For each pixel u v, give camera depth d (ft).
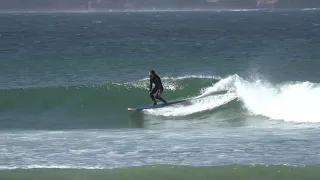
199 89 352.69
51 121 303.48
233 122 286.87
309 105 294.05
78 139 236.43
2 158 199.52
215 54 655.35
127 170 180.24
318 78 448.24
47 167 184.75
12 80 453.17
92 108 337.31
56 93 344.08
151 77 315.17
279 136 236.84
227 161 193.98
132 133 253.85
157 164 187.93
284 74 471.62
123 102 344.28
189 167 181.98
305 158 196.65
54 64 550.36
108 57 623.36
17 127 281.95
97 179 172.96
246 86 324.39
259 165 182.19
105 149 214.90
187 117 308.19
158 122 294.66
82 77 468.75
